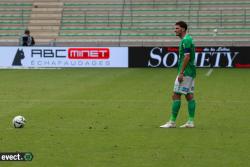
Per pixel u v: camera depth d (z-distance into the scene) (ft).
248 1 444.96
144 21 439.63
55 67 361.10
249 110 166.61
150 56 355.56
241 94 210.79
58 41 424.05
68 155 103.04
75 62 361.30
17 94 211.20
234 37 414.41
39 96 203.62
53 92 217.77
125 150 107.55
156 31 429.79
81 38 428.97
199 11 442.09
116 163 96.94
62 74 310.24
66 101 188.03
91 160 99.09
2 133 125.80
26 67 362.53
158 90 224.12
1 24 445.78
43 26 442.50
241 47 349.61
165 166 94.84
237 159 100.07
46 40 429.38
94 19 444.14
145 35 426.92
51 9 453.17
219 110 166.61
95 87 237.45
